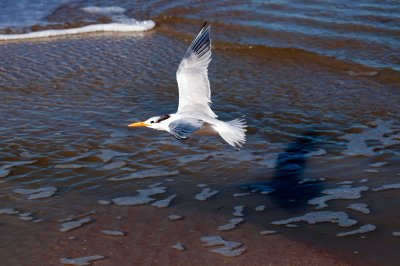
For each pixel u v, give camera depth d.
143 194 10.70
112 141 12.52
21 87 15.23
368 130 12.98
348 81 15.55
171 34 19.12
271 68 16.48
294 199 10.52
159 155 12.02
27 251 9.22
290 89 15.13
